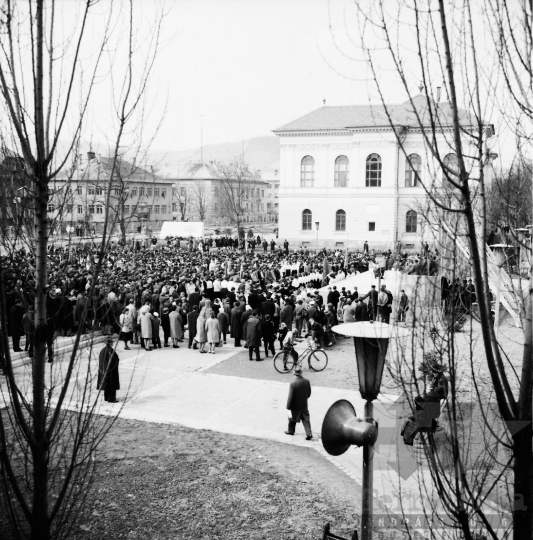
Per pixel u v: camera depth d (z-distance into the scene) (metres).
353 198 68.94
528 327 4.28
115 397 15.98
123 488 10.75
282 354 20.20
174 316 23.41
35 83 4.98
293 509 10.23
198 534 9.29
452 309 5.04
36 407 5.06
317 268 42.28
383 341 6.17
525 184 5.58
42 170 5.04
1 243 5.17
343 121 70.19
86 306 5.32
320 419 15.07
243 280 35.31
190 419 14.89
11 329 19.45
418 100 37.50
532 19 4.43
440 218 5.61
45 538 5.10
